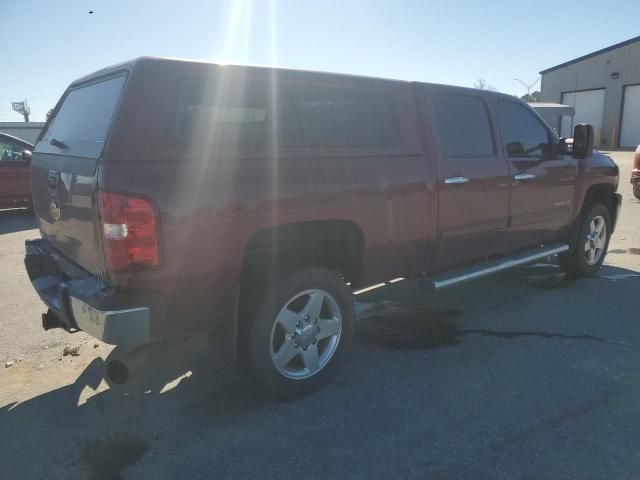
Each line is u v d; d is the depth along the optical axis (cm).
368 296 557
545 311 501
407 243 395
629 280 595
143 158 275
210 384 369
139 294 282
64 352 422
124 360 378
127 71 293
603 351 411
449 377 374
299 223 333
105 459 289
